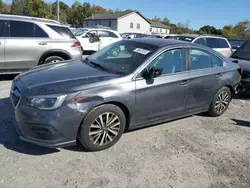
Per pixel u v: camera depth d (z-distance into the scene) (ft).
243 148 13.20
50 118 10.09
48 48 22.48
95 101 10.87
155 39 15.28
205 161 11.65
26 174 9.73
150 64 12.73
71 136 10.68
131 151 11.94
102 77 11.70
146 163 11.09
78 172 10.09
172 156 11.82
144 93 12.38
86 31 47.78
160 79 12.98
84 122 10.87
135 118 12.57
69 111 10.34
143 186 9.62
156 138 13.44
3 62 20.93
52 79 11.46
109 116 11.60
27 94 10.49
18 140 12.09
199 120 16.49
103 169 10.42
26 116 10.23
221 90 16.63
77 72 12.41
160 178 10.18
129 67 12.57
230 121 16.76
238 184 10.19
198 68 15.05
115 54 14.28
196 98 15.10
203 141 13.58
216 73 15.83
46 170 10.06
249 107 20.12
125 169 10.54
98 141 11.59
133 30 198.80
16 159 10.61
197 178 10.37
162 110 13.52
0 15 21.06
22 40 21.33
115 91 11.37
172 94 13.61
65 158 10.96
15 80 12.46
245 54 25.14
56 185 9.27
